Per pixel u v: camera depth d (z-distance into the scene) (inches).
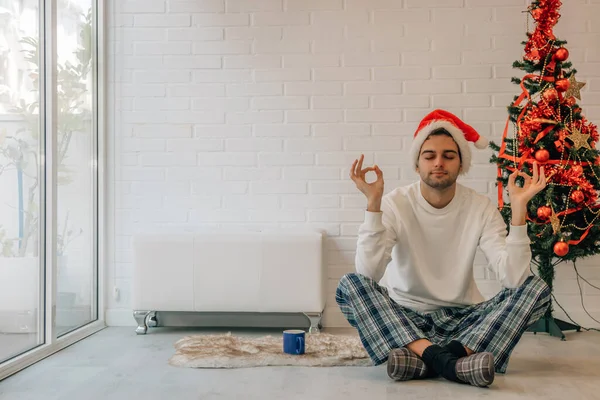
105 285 165.6
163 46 167.3
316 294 151.6
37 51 127.8
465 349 104.0
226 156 166.9
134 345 138.8
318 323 152.6
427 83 164.6
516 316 104.6
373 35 165.5
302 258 152.1
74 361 123.1
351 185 165.5
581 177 140.6
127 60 167.3
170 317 158.2
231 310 152.9
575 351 131.6
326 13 166.1
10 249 115.8
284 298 151.9
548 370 113.6
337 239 165.3
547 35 144.5
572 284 161.9
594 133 144.2
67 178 145.6
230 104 167.0
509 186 105.8
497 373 109.9
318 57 166.2
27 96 123.2
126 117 167.3
